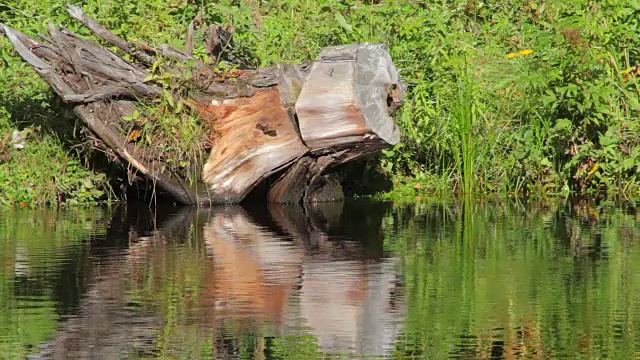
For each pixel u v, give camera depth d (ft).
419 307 30.07
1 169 49.06
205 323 28.40
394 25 54.44
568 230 41.93
